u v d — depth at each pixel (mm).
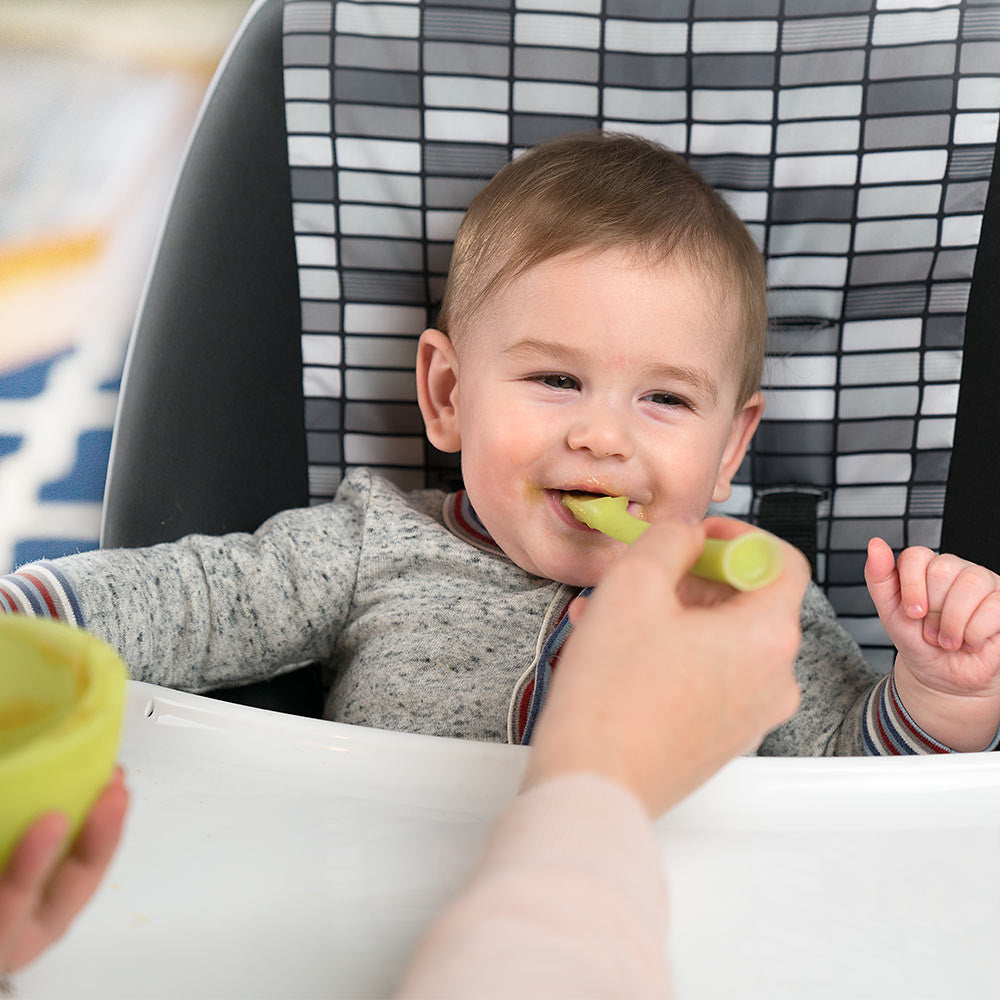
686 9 936
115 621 812
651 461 842
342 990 404
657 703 334
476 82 948
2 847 290
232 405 976
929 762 545
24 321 1979
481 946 257
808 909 457
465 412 905
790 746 920
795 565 404
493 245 897
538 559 859
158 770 542
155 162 2107
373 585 959
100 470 1894
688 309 853
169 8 2193
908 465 983
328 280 983
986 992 414
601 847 287
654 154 930
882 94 928
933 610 777
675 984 413
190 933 429
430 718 860
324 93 945
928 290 954
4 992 389
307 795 527
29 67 2133
